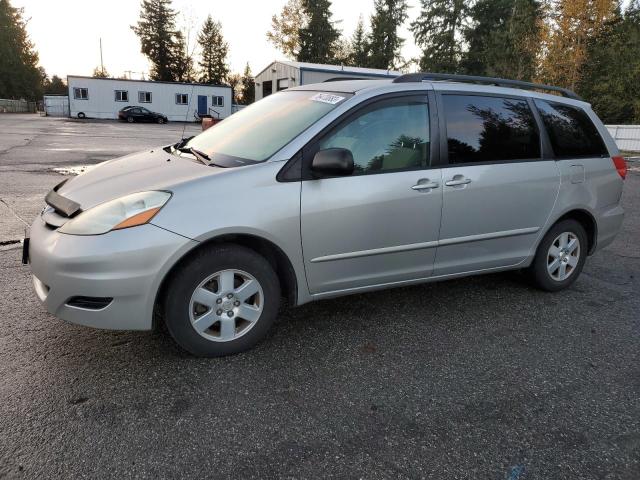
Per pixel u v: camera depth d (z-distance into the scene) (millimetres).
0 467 2098
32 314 3518
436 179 3502
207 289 2939
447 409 2656
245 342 3094
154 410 2529
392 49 56969
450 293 4320
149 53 66562
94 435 2324
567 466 2271
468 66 46188
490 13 44906
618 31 30859
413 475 2172
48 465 2125
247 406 2600
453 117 3664
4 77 67562
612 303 4250
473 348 3350
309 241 3117
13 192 7602
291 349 3219
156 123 39844
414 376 2969
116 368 2891
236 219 2842
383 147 3365
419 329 3596
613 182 4551
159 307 3057
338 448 2318
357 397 2727
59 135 21609
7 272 4297
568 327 3740
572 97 4516
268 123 3537
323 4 55312
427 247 3580
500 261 4004
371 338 3424
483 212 3748
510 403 2736
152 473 2111
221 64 72000
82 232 2664
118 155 13836
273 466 2186
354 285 3402
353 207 3203
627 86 31578
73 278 2621
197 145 3738
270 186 2971
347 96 3404
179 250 2723
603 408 2729
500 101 3938
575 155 4297
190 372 2885
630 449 2402
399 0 55844
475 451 2344
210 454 2238
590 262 5465
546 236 4211
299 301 3248
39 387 2676
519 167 3893
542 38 26156
